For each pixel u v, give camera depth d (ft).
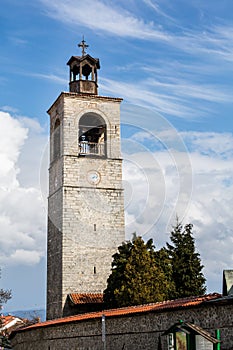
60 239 147.74
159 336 85.25
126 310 95.30
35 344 124.47
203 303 76.84
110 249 148.66
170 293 131.64
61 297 143.13
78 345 105.40
